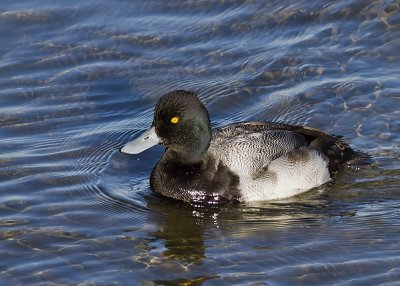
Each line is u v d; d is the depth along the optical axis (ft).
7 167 45.27
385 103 49.73
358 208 41.39
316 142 44.37
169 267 36.47
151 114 50.88
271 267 36.17
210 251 37.76
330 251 37.27
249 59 55.06
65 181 44.29
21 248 38.24
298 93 51.52
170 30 57.93
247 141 43.01
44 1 59.57
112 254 37.68
